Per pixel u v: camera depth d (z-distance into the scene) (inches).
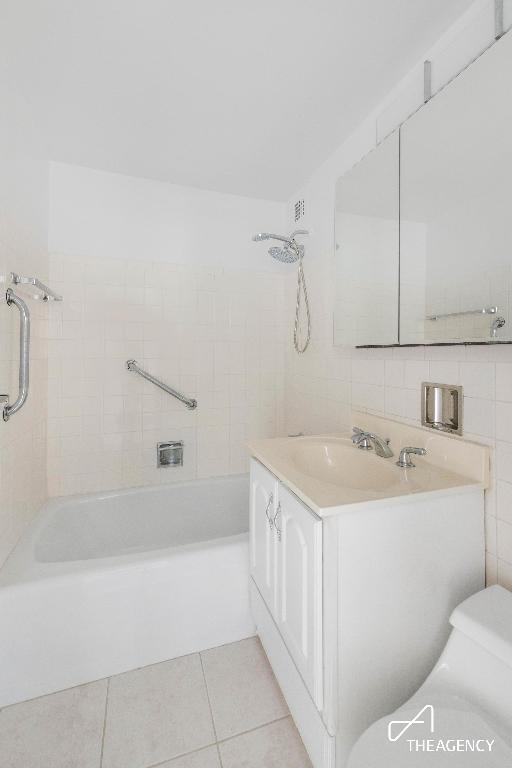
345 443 53.7
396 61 46.5
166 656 51.1
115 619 48.5
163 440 82.0
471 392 39.8
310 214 76.3
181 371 82.9
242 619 54.9
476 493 38.0
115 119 58.5
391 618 34.5
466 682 28.4
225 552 53.5
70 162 72.4
